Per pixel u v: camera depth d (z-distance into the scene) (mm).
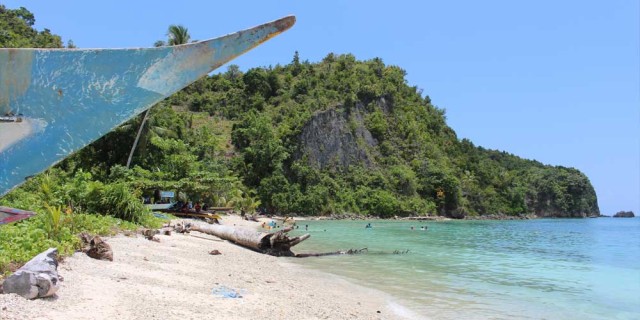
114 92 2029
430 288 12078
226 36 2074
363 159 87062
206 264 12352
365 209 77188
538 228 55938
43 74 1993
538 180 117062
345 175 83188
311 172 74875
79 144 2002
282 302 8922
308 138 81500
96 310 6273
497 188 103812
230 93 95000
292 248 21750
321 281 12320
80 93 2012
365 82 101000
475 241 30625
